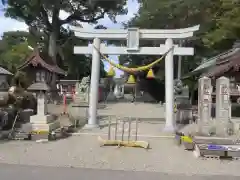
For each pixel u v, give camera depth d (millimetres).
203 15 26578
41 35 38000
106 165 7375
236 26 20531
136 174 6629
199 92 11188
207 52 32594
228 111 10867
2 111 12883
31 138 10516
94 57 13680
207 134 10367
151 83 39000
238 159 8281
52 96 25953
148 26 31156
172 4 27547
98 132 12297
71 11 34375
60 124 13133
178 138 10383
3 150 8836
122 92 42344
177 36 13156
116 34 13562
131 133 12188
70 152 8719
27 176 6250
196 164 7703
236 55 17516
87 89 24422
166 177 6457
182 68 34812
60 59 38812
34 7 30859
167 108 13000
